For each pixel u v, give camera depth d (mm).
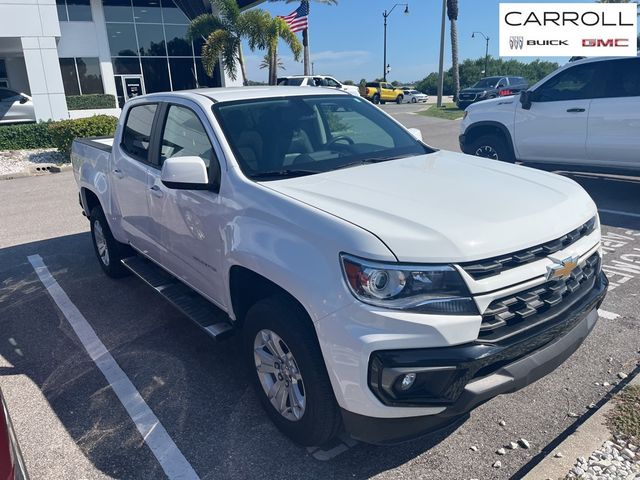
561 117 7828
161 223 3998
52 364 3957
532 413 3111
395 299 2305
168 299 3953
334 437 2830
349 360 2357
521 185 3076
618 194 8078
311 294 2473
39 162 15023
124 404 3408
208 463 2850
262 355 3010
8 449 1767
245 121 3576
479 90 28578
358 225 2463
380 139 4047
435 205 2691
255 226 2891
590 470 2539
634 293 4613
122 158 4656
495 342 2381
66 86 24984
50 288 5453
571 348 2730
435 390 2322
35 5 19281
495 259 2422
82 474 2816
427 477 2670
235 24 20078
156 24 26391
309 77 27922
